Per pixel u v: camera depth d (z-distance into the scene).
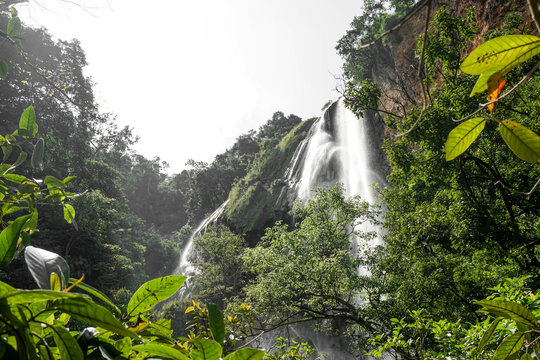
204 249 34.41
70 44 37.19
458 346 2.98
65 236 28.03
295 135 54.81
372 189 35.62
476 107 8.22
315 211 16.88
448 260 10.61
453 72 9.85
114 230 35.78
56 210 27.03
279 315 13.89
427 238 10.19
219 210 56.41
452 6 28.52
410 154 10.37
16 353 0.35
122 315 0.60
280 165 53.16
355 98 10.60
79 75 34.41
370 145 37.59
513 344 0.81
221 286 31.62
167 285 0.61
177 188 92.81
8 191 1.27
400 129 10.13
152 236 54.91
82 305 0.40
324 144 44.19
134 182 80.44
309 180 42.50
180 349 0.64
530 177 8.41
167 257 54.88
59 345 0.43
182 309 22.47
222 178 66.69
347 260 15.01
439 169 9.66
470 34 9.80
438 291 9.72
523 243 8.04
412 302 10.09
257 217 43.81
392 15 35.97
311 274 13.29
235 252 33.72
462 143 0.54
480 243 8.43
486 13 24.52
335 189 17.19
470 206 8.85
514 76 5.20
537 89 8.30
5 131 30.67
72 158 34.38
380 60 36.28
